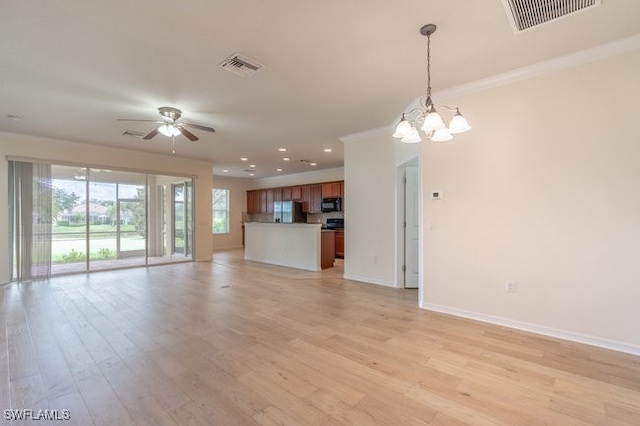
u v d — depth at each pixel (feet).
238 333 9.65
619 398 6.28
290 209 30.42
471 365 7.64
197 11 6.61
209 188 25.31
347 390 6.57
